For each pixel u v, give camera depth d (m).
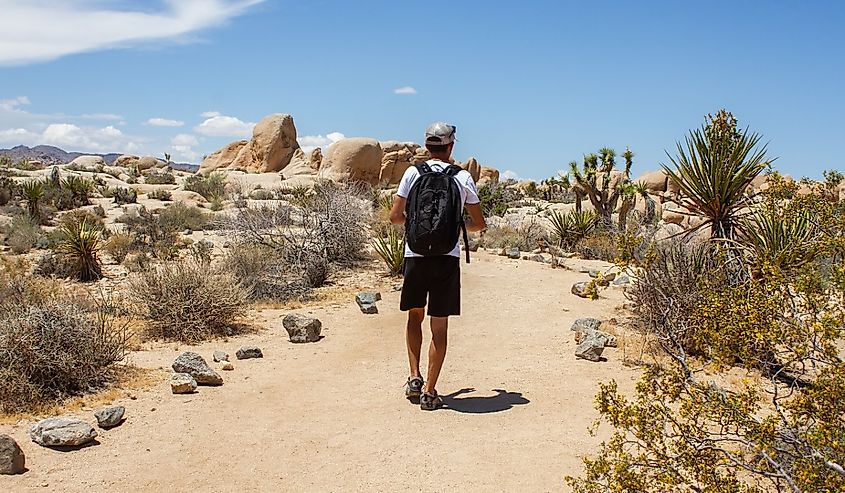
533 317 9.80
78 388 6.34
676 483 3.34
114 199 31.56
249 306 10.53
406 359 7.77
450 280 6.00
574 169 22.89
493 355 7.90
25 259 16.89
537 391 6.57
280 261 13.32
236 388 6.69
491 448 5.25
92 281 14.33
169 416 5.87
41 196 27.77
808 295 3.84
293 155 55.62
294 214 16.17
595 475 3.55
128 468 4.89
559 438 5.43
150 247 18.52
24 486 4.55
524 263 15.35
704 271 7.45
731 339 3.89
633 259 6.06
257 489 4.66
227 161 60.28
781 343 3.71
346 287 12.52
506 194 46.19
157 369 7.21
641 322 8.58
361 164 47.50
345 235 14.69
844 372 3.33
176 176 54.38
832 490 3.01
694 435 3.52
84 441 5.22
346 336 8.85
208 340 8.58
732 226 8.45
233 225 14.55
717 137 8.48
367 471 4.91
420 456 5.13
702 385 3.68
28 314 6.54
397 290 12.14
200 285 9.06
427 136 6.16
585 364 7.43
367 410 6.10
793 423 3.42
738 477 4.45
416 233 5.89
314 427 5.71
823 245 4.98
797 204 5.44
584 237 19.08
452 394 6.53
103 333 6.95
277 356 7.89
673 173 8.78
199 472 4.88
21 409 5.81
